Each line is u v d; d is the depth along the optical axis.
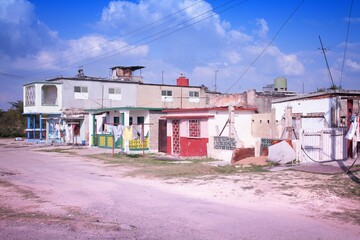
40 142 42.44
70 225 7.75
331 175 14.02
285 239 6.82
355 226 7.75
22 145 38.78
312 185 12.16
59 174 16.44
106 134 31.80
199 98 52.72
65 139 40.03
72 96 43.22
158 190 12.17
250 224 7.90
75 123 35.44
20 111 63.47
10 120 61.62
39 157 25.00
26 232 7.23
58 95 43.22
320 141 18.25
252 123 24.02
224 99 37.81
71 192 11.92
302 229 7.50
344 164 16.70
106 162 21.44
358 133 15.35
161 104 49.59
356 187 11.62
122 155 25.45
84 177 15.45
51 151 30.47
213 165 18.47
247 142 23.92
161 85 49.69
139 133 24.97
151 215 8.73
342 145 18.67
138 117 29.69
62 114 40.97
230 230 7.43
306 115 22.55
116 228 7.53
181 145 24.09
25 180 14.70
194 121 24.06
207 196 11.10
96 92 44.75
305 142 18.16
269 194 11.09
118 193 11.67
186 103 51.66
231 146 20.83
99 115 33.12
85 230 7.39
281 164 17.67
